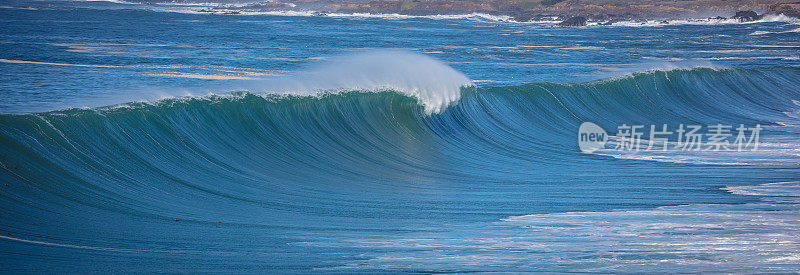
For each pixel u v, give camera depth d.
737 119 80.69
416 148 58.00
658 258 27.12
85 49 157.50
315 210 36.84
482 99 71.50
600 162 54.84
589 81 85.06
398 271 25.38
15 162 33.41
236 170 43.94
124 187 36.03
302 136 54.09
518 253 28.12
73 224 29.53
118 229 29.67
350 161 51.47
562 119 74.69
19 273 22.78
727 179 46.66
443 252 28.47
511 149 60.81
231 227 32.06
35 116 37.09
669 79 93.44
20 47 158.38
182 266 25.34
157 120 44.53
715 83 97.25
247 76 105.69
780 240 30.02
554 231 32.53
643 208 38.03
